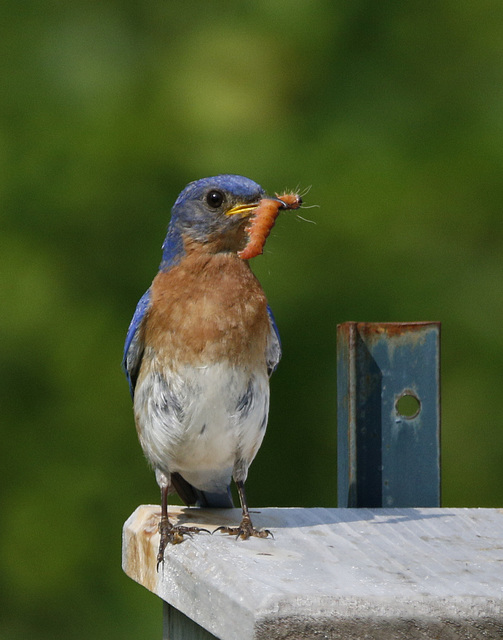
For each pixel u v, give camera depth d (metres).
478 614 4.76
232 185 7.05
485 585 5.01
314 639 4.70
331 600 4.73
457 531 6.30
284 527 6.40
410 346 7.21
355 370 7.17
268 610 4.71
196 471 7.15
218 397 6.84
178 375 6.86
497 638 4.78
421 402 7.21
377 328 7.20
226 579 5.16
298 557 5.56
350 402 7.16
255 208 6.99
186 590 5.63
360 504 7.14
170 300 6.96
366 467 7.18
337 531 6.26
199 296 6.91
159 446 6.98
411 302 13.60
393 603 4.76
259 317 6.96
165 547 6.11
